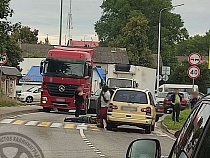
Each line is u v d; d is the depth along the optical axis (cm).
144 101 2230
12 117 2667
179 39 9144
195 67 2536
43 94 3250
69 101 3219
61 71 3228
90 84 3384
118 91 2259
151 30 8906
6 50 2950
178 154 509
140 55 8244
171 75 7044
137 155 569
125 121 2211
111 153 1516
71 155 1427
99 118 2367
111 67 5406
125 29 8394
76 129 2206
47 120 2586
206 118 470
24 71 7219
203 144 438
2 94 3712
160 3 8962
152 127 2289
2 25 2816
